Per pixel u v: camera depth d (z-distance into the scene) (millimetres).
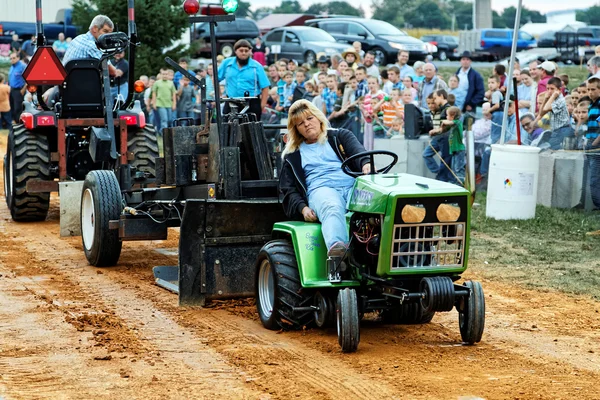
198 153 10664
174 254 12961
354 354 7777
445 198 7672
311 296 8406
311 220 8445
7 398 6555
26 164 15062
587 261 12164
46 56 13797
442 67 41125
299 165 8602
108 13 29750
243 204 9414
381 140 18500
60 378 7055
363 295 8336
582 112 15742
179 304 9477
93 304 9719
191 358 7629
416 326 8969
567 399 6523
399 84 20562
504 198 15156
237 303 9844
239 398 6547
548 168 16359
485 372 7246
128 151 14703
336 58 24484
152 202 10984
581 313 9523
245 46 14727
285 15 59219
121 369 7289
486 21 68812
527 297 10281
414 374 7152
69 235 14023
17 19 46125
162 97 26281
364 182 8008
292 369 7289
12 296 10055
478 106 19625
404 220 7574
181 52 31062
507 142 17406
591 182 15531
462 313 8195
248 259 9578
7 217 16406
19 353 7773
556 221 14906
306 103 8609
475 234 14086
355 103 19156
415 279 7906
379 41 40750
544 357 7773
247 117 10570
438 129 17125
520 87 18172
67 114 14586
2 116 33188
